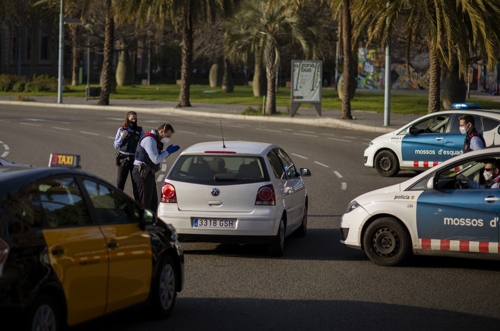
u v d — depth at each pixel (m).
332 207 21.67
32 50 110.12
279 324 10.10
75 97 81.81
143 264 9.53
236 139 41.41
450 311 10.90
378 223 14.15
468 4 40.38
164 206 14.73
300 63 57.22
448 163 13.92
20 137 41.06
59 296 7.94
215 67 110.75
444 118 28.73
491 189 13.60
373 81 107.19
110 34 68.88
